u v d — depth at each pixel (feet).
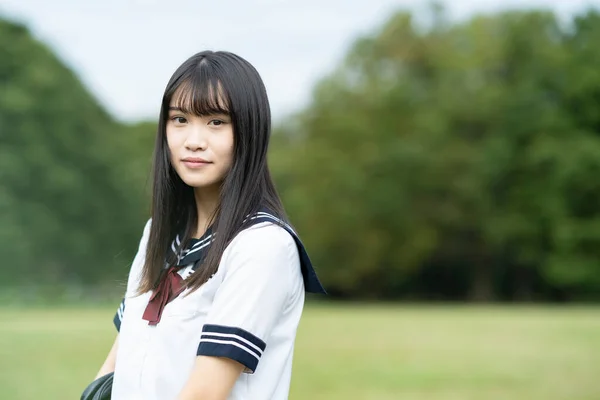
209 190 6.40
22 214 107.86
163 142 6.51
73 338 41.37
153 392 5.85
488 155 116.57
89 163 116.78
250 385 5.87
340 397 24.95
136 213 119.24
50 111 114.11
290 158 129.08
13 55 115.85
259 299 5.69
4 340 40.11
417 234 121.49
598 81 114.42
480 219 119.96
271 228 5.90
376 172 122.21
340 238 122.83
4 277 106.22
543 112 117.08
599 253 114.83
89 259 114.52
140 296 6.29
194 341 5.85
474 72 125.59
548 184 115.55
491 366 33.01
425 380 28.86
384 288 129.80
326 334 47.55
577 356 36.70
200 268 5.87
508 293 127.34
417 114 124.57
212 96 6.04
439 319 62.23
